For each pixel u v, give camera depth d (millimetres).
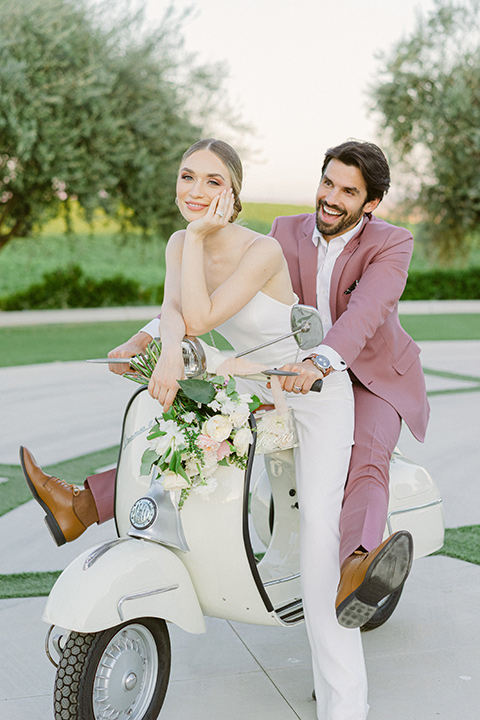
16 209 16734
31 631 2869
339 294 2693
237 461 2135
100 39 15578
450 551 3670
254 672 2594
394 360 2691
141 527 2127
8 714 2324
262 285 2199
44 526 4086
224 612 2234
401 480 2682
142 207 16859
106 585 1968
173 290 2283
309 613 2238
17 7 14430
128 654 2123
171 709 2355
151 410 2285
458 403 7402
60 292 19625
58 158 14922
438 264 21641
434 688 2471
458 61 19484
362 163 2553
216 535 2135
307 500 2293
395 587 1998
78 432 6227
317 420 2346
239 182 2219
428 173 19844
